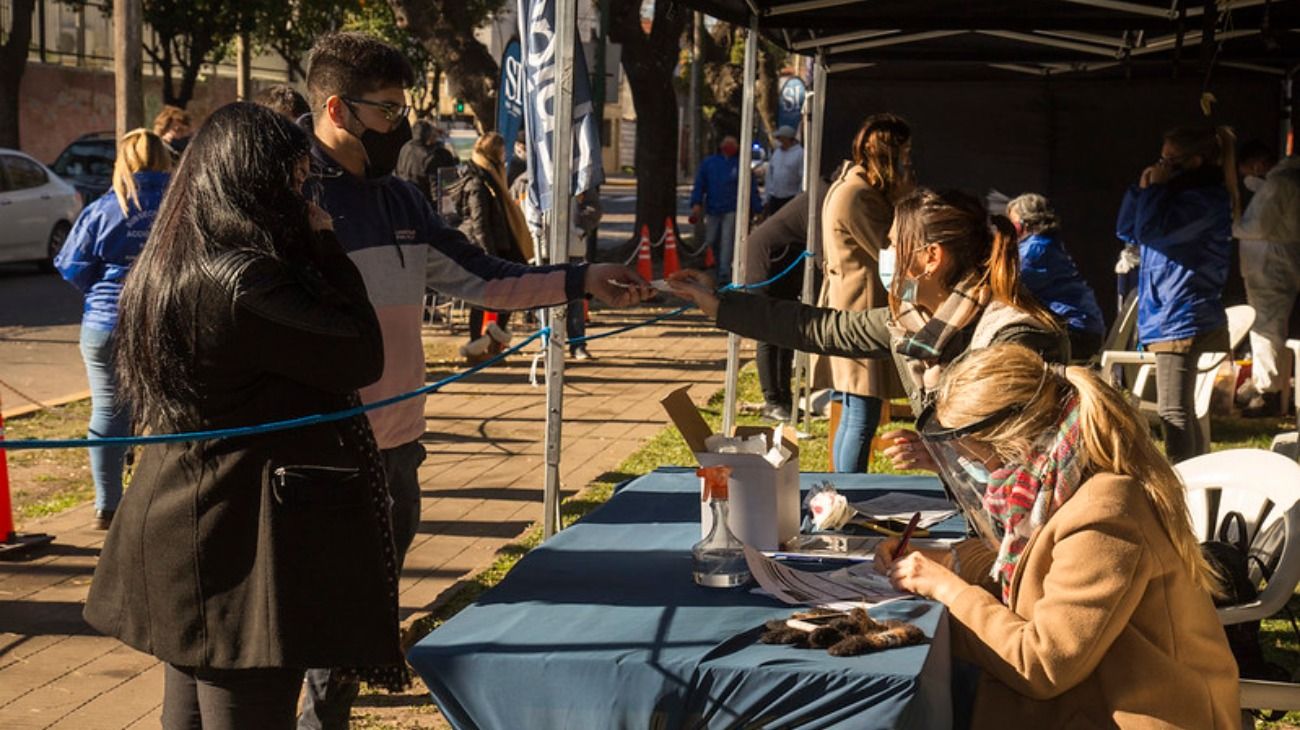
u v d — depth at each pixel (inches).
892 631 112.7
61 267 276.5
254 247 115.0
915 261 155.1
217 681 118.5
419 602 244.8
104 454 287.4
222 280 113.5
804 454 365.7
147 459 120.1
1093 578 116.5
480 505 318.3
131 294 117.7
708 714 107.0
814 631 113.0
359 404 124.9
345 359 116.5
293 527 115.3
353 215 151.1
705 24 1267.2
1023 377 122.3
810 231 376.2
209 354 114.9
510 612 122.3
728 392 318.3
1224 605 152.4
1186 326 308.2
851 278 250.5
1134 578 117.0
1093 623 115.6
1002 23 304.0
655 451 378.0
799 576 131.6
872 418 243.4
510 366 536.7
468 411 441.1
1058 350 146.3
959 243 153.6
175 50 1352.1
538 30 233.0
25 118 1471.5
